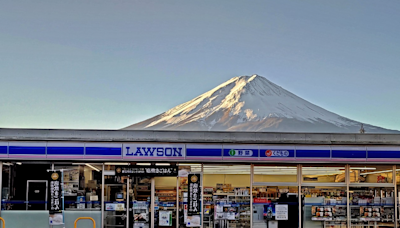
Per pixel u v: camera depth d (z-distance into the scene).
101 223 17.88
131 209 18.00
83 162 18.03
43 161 17.97
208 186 18.19
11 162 17.94
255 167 18.33
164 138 17.86
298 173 18.39
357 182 18.42
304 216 18.23
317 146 18.03
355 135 18.09
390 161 18.05
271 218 18.17
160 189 18.14
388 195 18.39
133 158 17.78
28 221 17.83
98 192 17.98
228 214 18.14
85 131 17.78
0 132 17.58
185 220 18.00
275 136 18.00
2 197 17.86
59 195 17.70
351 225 18.23
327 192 18.33
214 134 17.94
